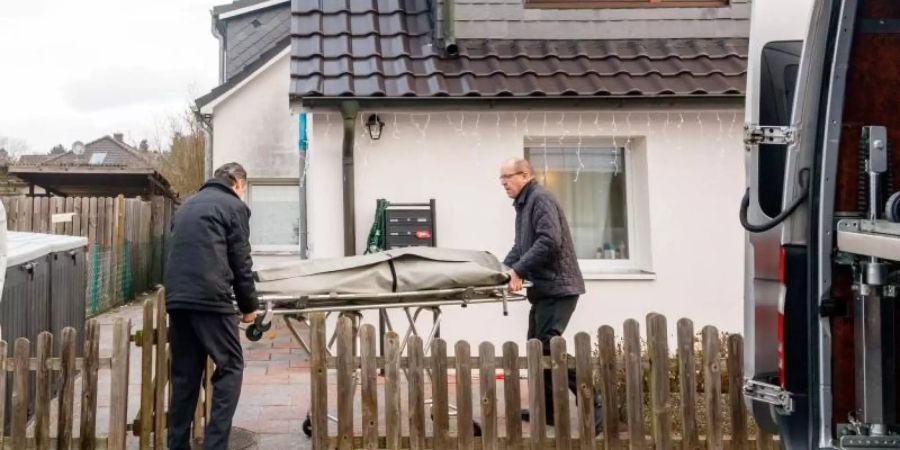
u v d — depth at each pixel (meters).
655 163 6.74
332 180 6.48
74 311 6.37
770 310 3.18
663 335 4.18
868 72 2.86
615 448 4.17
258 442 4.58
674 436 4.23
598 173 7.03
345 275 4.37
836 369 2.82
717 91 6.41
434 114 6.57
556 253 4.61
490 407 4.15
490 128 6.63
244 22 16.45
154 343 4.35
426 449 4.18
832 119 2.84
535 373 4.17
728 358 4.16
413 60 6.65
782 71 3.28
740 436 4.12
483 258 4.77
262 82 13.73
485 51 6.79
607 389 4.18
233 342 4.13
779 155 3.14
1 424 4.05
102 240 11.01
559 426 4.14
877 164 2.81
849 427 2.79
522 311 6.62
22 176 14.77
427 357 4.27
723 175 6.77
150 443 4.25
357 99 6.16
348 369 4.18
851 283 2.84
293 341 8.09
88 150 38.94
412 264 4.50
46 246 5.52
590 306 6.65
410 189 6.54
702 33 7.16
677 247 6.74
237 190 4.31
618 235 7.04
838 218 2.85
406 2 7.36
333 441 4.19
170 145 26.95
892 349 2.76
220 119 13.67
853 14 2.81
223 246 4.06
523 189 4.87
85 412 4.11
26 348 4.10
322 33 6.75
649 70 6.68
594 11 7.08
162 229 14.70
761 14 3.28
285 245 13.83
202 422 4.60
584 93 6.30
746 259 3.26
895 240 2.46
